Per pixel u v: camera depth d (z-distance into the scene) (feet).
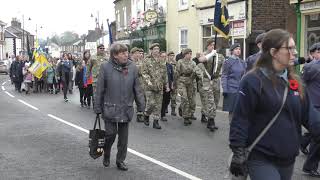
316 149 22.80
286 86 12.64
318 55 25.17
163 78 39.70
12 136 35.45
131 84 24.30
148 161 26.68
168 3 98.07
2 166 25.96
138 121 43.24
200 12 82.58
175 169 24.77
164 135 35.40
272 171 12.41
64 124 41.83
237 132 12.57
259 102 12.50
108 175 23.77
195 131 37.24
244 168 12.57
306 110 13.08
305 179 22.62
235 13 70.79
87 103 59.47
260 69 12.65
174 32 94.94
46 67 81.46
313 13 56.18
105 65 23.99
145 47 113.39
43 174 24.16
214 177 23.11
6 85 107.14
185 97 40.37
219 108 52.31
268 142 12.47
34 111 52.47
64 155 28.66
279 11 68.49
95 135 24.02
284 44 12.33
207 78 37.91
